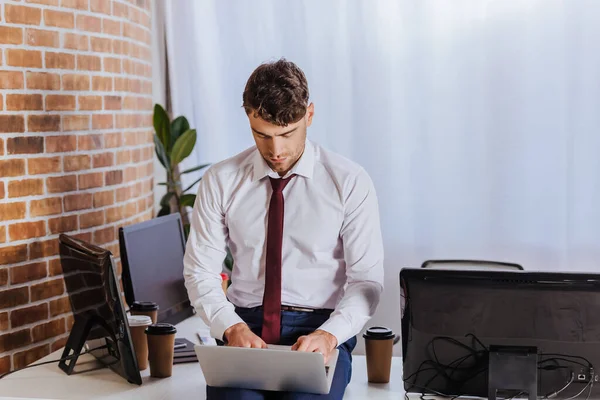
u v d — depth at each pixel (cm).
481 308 195
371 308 224
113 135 349
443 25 399
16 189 293
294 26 410
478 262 291
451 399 209
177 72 430
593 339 192
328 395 199
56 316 315
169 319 294
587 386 194
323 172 230
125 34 359
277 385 200
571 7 387
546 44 392
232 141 427
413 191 412
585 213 397
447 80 402
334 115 411
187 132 389
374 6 402
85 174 328
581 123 392
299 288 229
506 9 393
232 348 193
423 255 415
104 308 230
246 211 232
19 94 292
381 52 404
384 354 224
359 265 228
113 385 229
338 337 213
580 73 390
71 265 246
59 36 310
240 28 417
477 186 406
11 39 288
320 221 227
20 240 296
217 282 236
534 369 194
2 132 286
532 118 397
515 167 402
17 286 295
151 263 289
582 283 190
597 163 393
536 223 404
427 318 199
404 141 410
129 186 367
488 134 402
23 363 298
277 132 210
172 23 426
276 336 226
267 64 214
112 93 347
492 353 195
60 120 312
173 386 228
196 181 400
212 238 237
